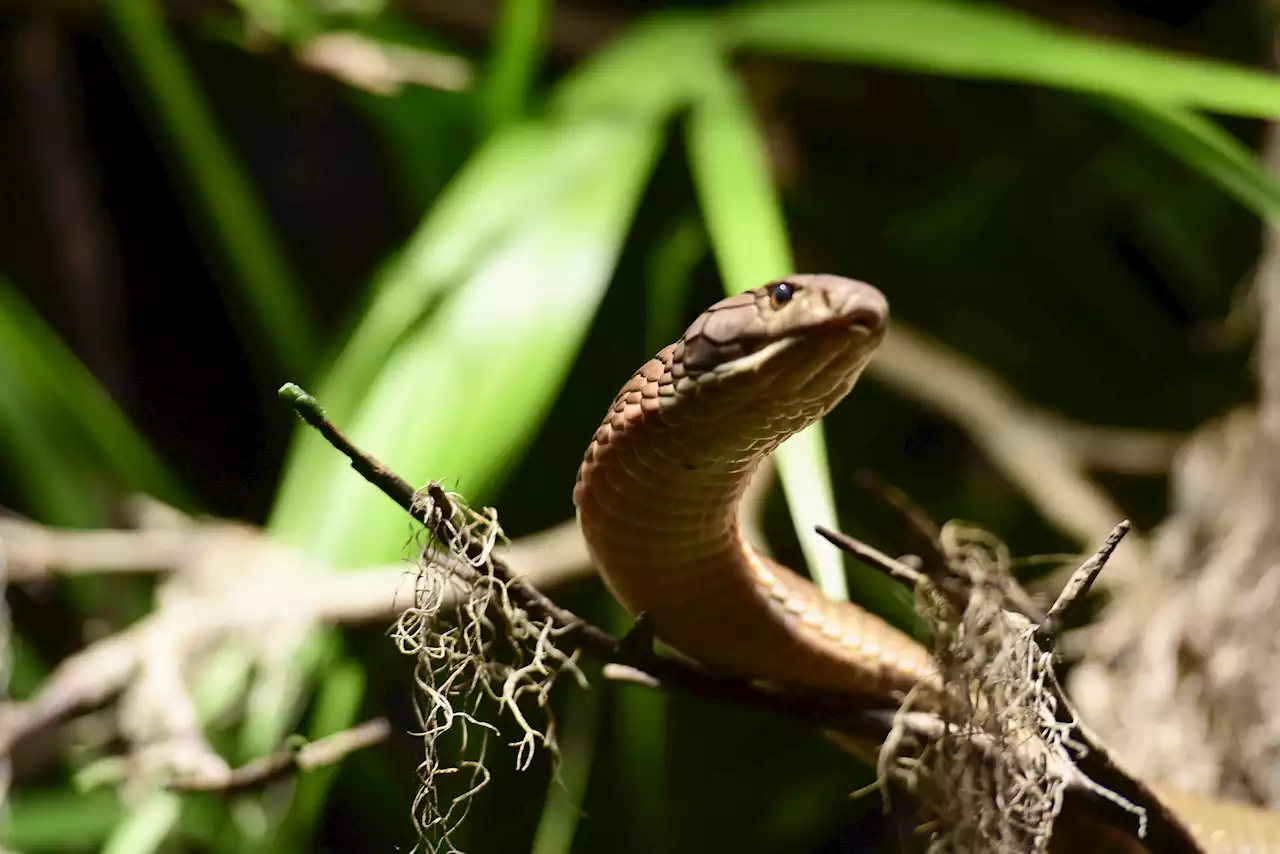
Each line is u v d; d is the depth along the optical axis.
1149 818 0.87
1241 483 1.13
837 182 1.68
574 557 1.09
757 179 1.05
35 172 1.64
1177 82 1.04
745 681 0.89
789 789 1.41
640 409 0.88
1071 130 1.54
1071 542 1.39
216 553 1.11
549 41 1.50
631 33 1.22
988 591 0.86
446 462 1.00
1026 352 1.65
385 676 1.14
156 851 1.11
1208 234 1.54
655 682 0.88
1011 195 1.58
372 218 1.91
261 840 1.09
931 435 1.60
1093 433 1.45
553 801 1.12
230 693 1.05
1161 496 1.54
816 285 0.87
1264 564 1.08
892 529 1.50
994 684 0.86
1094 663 1.08
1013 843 0.86
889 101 1.63
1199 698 1.06
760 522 1.15
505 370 1.02
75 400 1.21
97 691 1.03
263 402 1.72
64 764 1.24
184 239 1.81
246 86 1.74
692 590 0.90
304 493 1.05
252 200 1.33
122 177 1.77
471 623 0.86
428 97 1.25
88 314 1.65
